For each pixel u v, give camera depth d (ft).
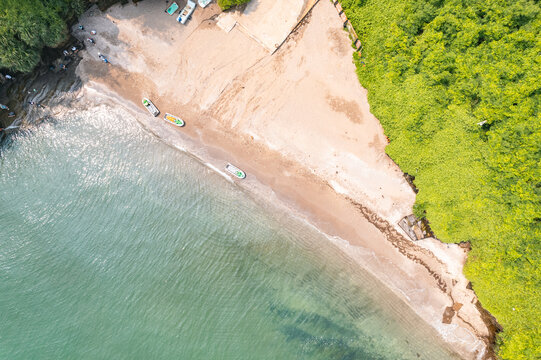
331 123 101.81
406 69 95.66
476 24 89.97
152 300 103.81
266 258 102.22
